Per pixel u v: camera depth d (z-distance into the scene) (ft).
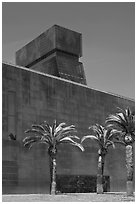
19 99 177.47
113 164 228.43
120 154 236.02
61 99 199.93
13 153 169.78
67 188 191.52
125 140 138.62
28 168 175.11
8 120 170.50
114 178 225.97
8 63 177.88
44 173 181.78
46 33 301.84
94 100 222.07
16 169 169.68
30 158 177.06
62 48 293.64
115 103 238.48
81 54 305.94
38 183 177.78
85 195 154.51
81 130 207.41
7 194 163.32
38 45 309.01
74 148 201.36
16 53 338.34
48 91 193.57
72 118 203.62
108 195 153.38
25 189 171.42
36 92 187.01
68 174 194.49
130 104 251.39
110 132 162.50
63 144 195.83
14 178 168.04
